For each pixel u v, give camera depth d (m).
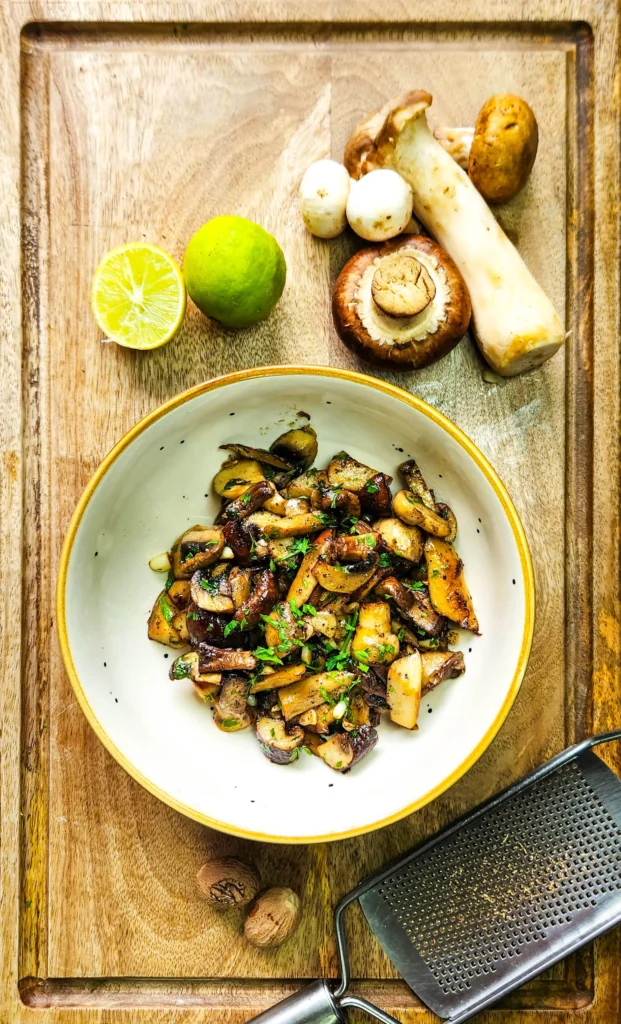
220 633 0.52
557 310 0.55
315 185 0.52
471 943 0.54
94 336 0.55
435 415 0.50
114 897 0.56
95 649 0.52
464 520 0.54
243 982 0.56
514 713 0.56
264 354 0.55
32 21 0.54
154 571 0.54
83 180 0.55
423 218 0.54
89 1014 0.55
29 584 0.56
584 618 0.56
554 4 0.55
